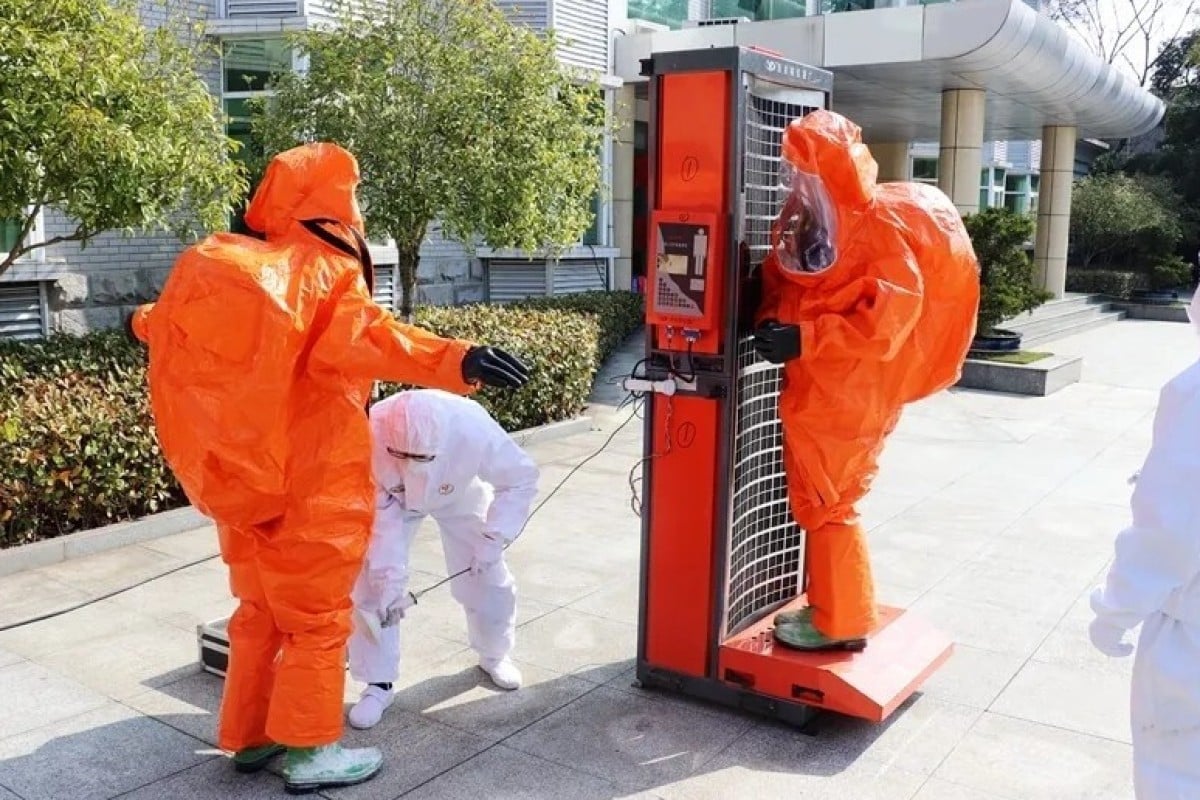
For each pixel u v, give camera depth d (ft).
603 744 11.89
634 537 19.85
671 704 12.89
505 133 27.37
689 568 12.69
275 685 10.71
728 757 11.62
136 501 19.27
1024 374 36.37
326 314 10.14
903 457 26.84
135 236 29.63
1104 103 53.36
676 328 12.14
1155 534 7.08
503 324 29.25
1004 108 53.06
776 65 12.14
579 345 29.53
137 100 19.02
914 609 16.21
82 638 14.65
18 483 17.20
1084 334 56.80
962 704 12.98
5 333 27.99
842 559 12.25
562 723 12.39
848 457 11.46
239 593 10.92
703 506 12.46
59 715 12.41
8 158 17.34
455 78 27.22
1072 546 19.52
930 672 12.82
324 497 10.27
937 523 20.95
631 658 14.28
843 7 61.05
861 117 59.41
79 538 17.88
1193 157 97.35
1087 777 11.27
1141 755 7.66
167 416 9.79
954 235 11.30
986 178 87.15
